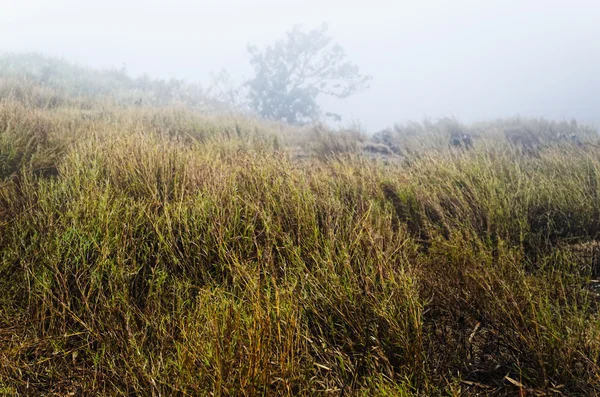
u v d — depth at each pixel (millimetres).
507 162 4316
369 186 3439
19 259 1988
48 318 1677
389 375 1428
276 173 3166
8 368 1395
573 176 3766
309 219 2408
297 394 1315
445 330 1737
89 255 2021
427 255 2443
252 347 1311
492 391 1454
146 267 2072
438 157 4508
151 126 5914
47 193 2598
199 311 1568
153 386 1270
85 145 3471
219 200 2568
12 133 3553
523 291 1819
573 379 1442
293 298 1637
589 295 1990
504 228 2701
